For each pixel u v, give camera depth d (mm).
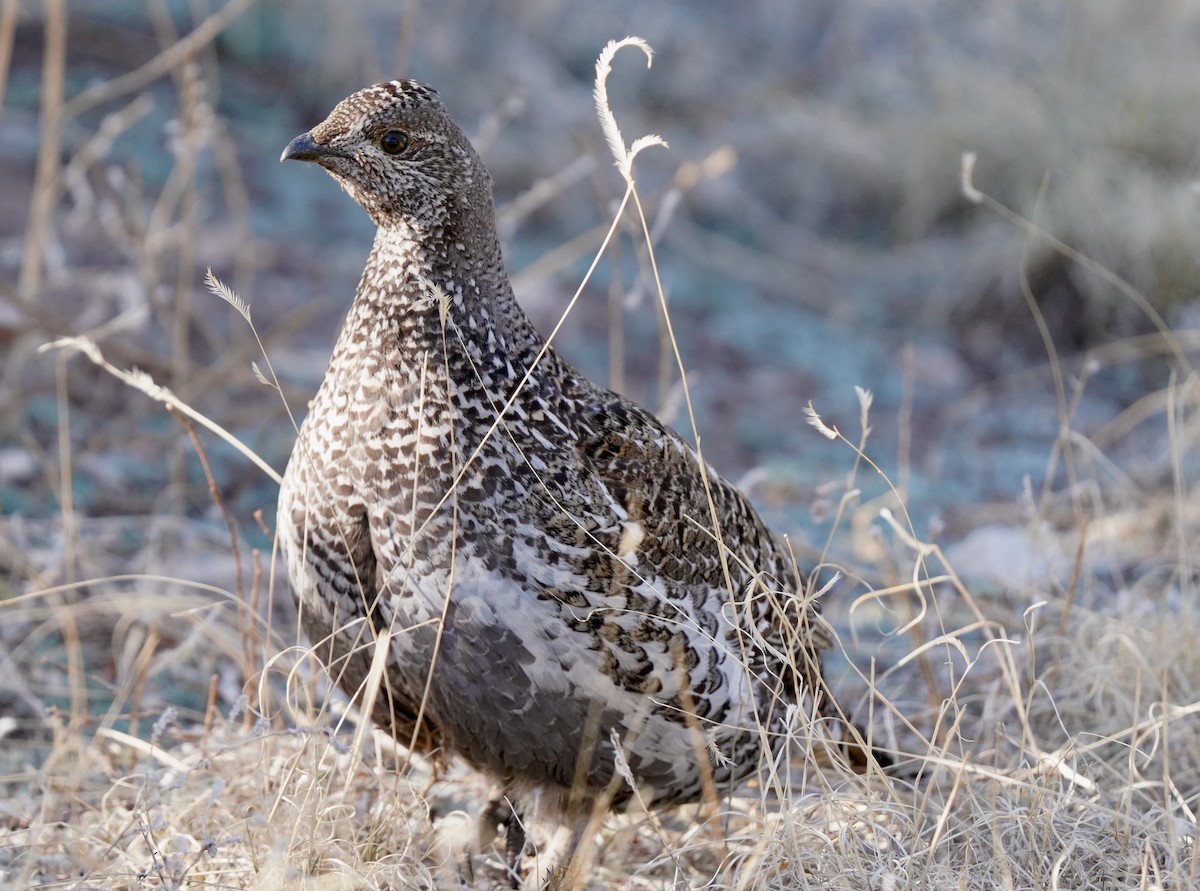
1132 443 20297
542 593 8938
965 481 19094
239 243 21938
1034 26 29484
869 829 9594
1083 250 24234
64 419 12844
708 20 33906
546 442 9172
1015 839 9406
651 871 10078
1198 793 10305
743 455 19328
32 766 10992
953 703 9938
